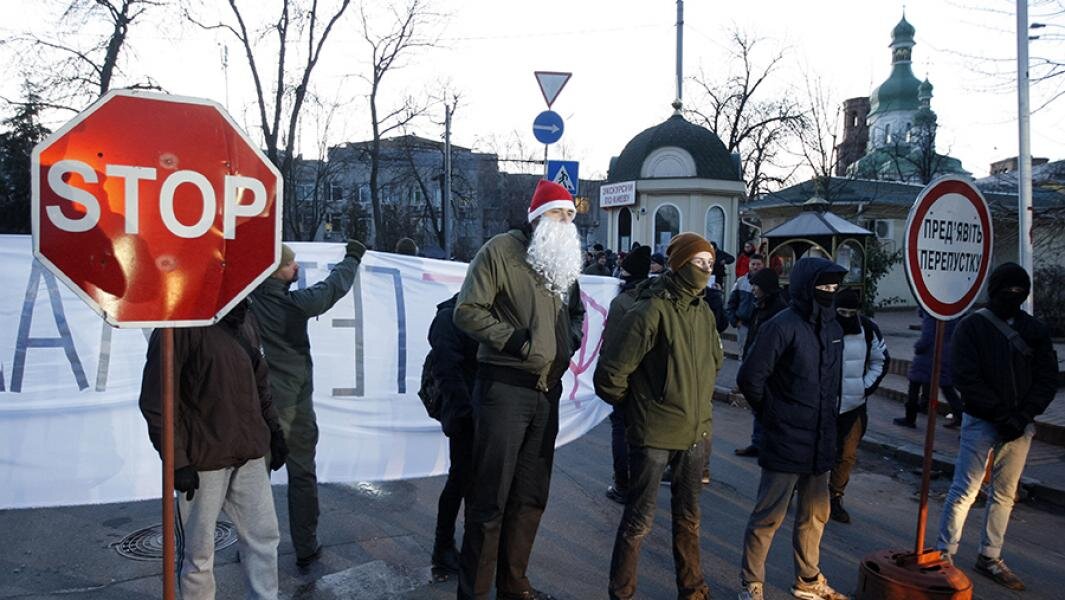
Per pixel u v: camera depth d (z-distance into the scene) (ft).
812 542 13.50
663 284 12.30
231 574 13.62
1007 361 14.03
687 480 12.44
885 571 12.98
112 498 16.34
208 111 8.27
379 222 108.27
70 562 14.16
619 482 18.62
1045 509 19.61
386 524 16.56
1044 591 14.56
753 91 105.19
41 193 7.54
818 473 13.05
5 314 15.99
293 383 13.84
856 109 140.56
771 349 12.65
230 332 10.71
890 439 25.43
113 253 7.86
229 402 10.27
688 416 12.09
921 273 13.07
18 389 15.93
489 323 11.11
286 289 13.94
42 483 15.97
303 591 13.15
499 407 11.43
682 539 12.51
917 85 133.80
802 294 12.91
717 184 58.95
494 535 11.68
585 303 22.17
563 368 11.90
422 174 170.40
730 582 14.40
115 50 71.05
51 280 16.33
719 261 42.09
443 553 13.96
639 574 14.56
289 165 87.86
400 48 100.89
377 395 18.70
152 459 16.70
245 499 10.99
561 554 15.33
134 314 7.98
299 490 13.98
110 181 7.82
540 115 31.58
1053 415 26.96
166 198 8.06
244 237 8.46
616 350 12.13
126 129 7.89
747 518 17.95
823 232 42.80
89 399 16.31
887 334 53.72
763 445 13.09
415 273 19.34
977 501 19.86
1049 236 36.47
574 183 31.76
